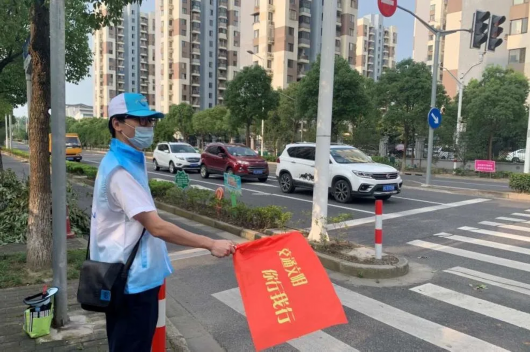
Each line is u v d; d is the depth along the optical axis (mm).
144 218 2109
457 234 8305
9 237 7035
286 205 11953
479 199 13258
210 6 91812
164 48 92000
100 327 3836
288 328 2459
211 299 5023
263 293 2459
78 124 81688
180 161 22234
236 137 67312
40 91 5117
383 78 28391
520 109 26734
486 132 27266
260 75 31922
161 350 2719
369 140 32312
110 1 6828
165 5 90750
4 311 4148
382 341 3896
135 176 2184
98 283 2139
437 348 3750
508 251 7016
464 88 35156
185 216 10070
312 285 2615
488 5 45188
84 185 15172
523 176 13992
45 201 5340
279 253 2590
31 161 5277
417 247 7312
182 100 90500
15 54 14398
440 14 68188
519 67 42594
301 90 27609
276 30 67938
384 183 11953
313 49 71750
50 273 5227
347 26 73375
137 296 2201
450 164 30641
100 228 2203
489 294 5059
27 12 6496
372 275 5695
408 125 28484
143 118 2260
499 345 3793
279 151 39156
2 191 7973
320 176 6922
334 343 3867
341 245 6836
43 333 3637
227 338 4023
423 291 5176
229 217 9102
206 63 92500
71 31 15891
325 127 6867
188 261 6551
